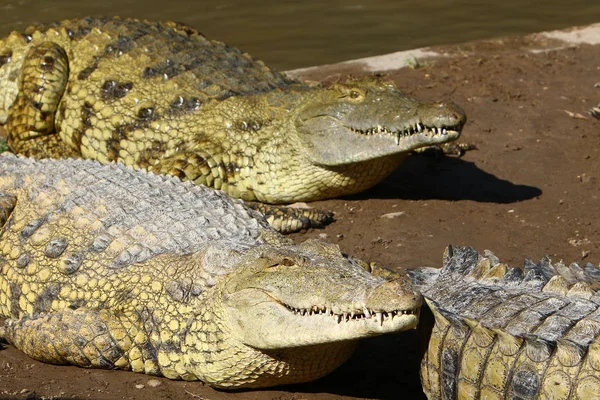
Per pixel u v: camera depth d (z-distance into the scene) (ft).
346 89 96.17
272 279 60.49
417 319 55.47
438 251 90.17
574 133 122.83
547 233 94.84
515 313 56.95
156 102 105.91
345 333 57.31
